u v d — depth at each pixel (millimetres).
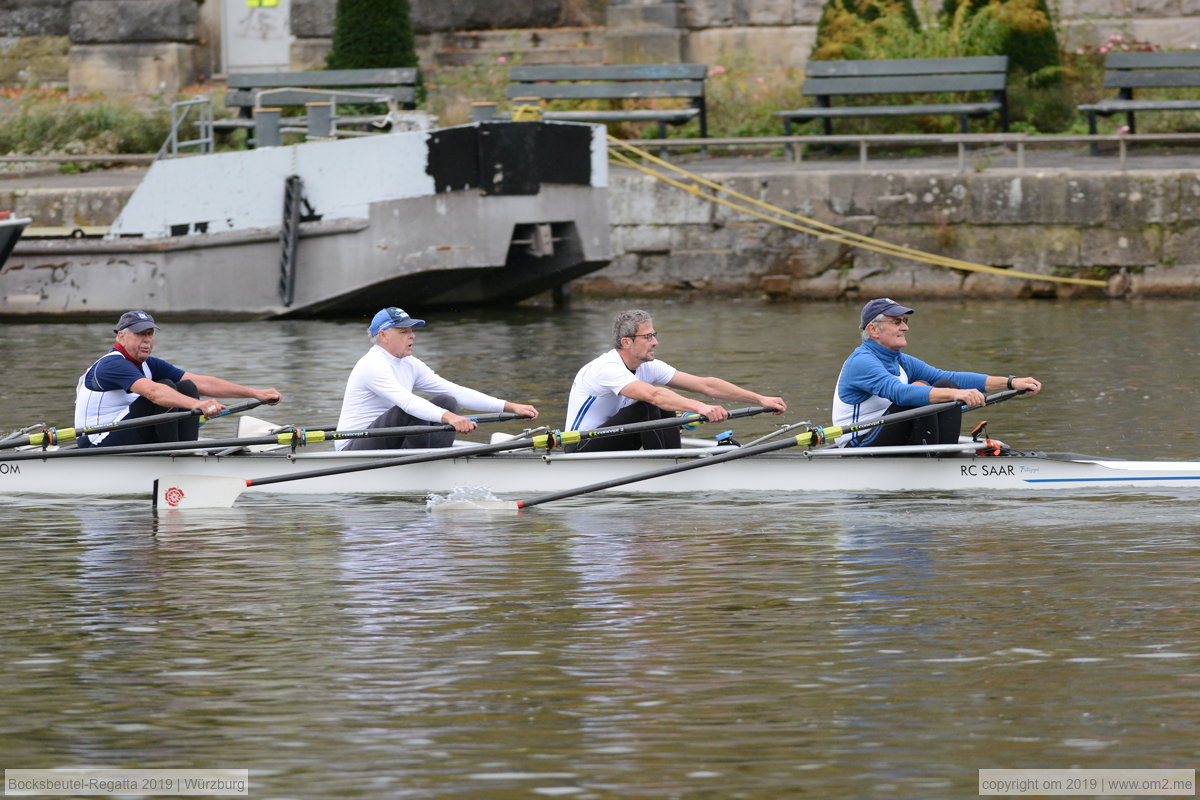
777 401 39031
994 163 82125
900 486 38438
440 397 40062
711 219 81250
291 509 37312
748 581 29422
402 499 38438
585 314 75062
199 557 32094
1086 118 88250
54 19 109375
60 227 80000
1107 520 34281
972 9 90000
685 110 87250
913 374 39719
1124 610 26938
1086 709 22250
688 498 37906
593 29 101750
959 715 22141
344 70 91688
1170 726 21594
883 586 28828
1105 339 61625
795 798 19562
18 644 25938
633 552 32000
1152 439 42156
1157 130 85188
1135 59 82562
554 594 28734
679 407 37969
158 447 38688
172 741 21625
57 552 32688
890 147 89000
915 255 78438
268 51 107188
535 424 46156
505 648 25453
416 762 20797
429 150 71062
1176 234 75312
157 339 66938
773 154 89750
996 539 32562
